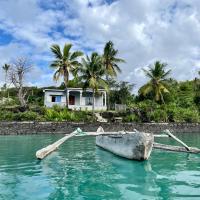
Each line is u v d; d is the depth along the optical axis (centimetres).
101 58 4516
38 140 2478
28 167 1248
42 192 863
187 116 4134
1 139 2581
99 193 852
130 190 880
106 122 3656
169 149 1781
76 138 2767
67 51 4478
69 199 791
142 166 1270
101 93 4831
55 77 4503
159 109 4225
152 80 4772
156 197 806
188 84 6981
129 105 4478
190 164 1318
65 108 4188
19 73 4691
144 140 1286
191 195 824
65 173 1127
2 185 943
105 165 1289
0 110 3869
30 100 5512
